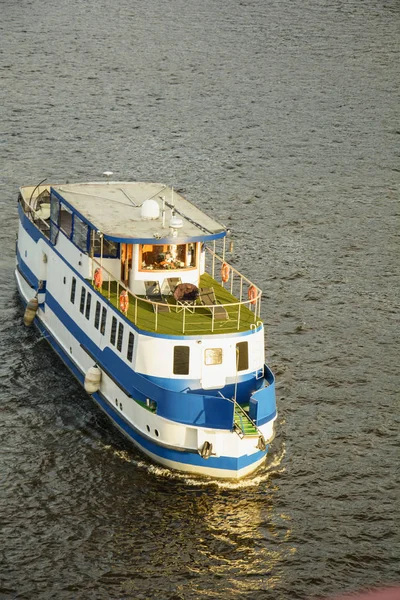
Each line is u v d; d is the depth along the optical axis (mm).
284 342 74500
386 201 103938
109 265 63562
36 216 74562
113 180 106312
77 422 63094
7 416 63562
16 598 48906
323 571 51312
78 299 65750
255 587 50125
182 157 114000
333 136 123750
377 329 77000
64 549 52125
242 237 93375
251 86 143125
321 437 62750
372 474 59250
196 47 163625
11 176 105438
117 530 53625
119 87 139625
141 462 58969
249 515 55156
